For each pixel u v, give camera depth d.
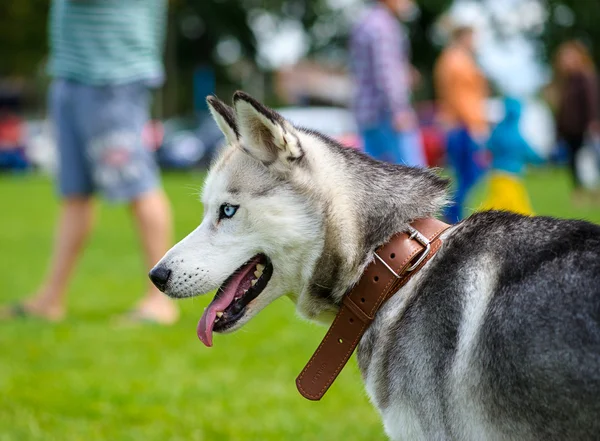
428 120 22.98
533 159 8.25
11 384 4.76
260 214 2.88
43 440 3.94
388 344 2.68
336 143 3.01
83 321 6.20
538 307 2.38
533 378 2.34
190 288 2.95
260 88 41.09
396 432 2.64
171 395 4.59
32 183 21.73
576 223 2.55
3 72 34.19
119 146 5.70
